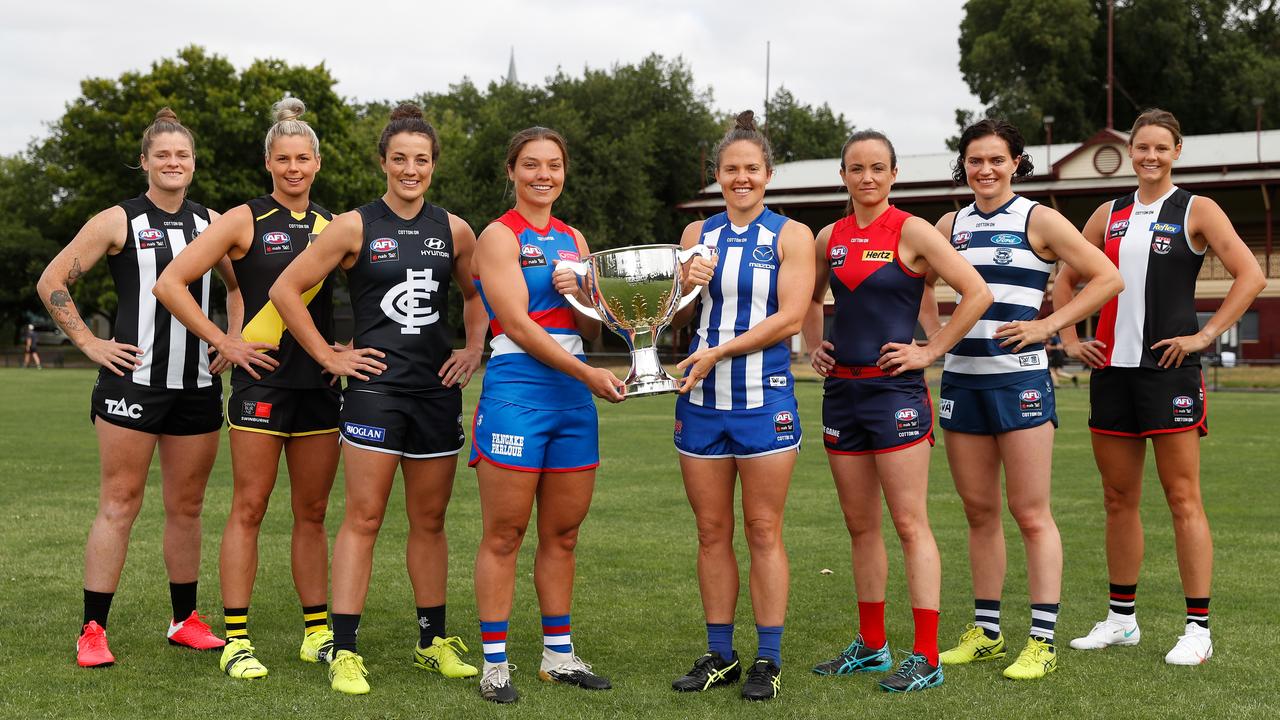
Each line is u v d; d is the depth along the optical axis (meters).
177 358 4.81
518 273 4.34
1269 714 3.97
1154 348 4.95
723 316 4.46
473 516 8.41
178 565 4.92
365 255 4.48
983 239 4.86
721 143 4.54
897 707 4.09
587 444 4.48
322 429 4.79
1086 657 4.82
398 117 4.64
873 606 4.66
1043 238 4.73
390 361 4.46
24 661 4.61
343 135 41.91
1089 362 5.16
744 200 4.46
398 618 5.48
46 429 14.97
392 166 4.54
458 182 42.88
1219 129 54.47
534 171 4.40
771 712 4.02
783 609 4.42
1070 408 19.88
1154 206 5.07
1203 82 54.41
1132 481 5.03
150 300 4.82
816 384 28.39
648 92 48.62
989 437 4.84
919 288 4.57
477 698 4.19
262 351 4.61
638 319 4.43
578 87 46.16
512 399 4.36
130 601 5.68
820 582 6.25
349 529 4.46
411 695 4.23
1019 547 7.34
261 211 4.83
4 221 52.44
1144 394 4.95
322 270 4.48
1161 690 4.29
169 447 4.91
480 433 4.40
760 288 4.42
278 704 4.07
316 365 4.76
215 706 4.03
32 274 49.59
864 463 4.63
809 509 8.76
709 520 4.49
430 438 4.56
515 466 4.30
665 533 7.69
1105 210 5.35
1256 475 10.66
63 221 40.81
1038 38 50.16
